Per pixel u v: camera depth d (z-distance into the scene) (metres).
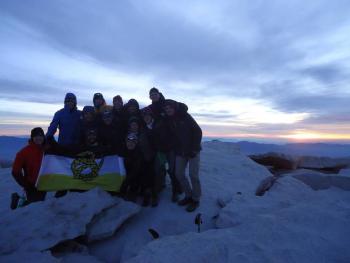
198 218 5.04
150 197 6.24
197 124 5.82
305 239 4.08
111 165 6.17
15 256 3.92
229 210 5.50
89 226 4.94
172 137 6.10
